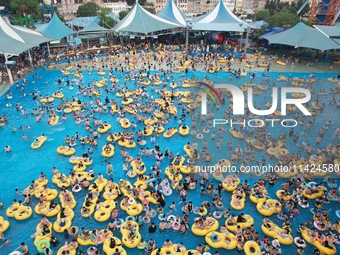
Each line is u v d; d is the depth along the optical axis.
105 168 22.91
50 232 16.91
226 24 52.69
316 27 49.25
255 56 49.56
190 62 45.56
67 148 24.69
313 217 18.25
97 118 30.08
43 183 20.62
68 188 20.66
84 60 47.47
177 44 56.81
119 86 36.97
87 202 18.77
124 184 20.38
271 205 19.03
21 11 75.62
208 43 57.53
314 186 20.11
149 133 27.00
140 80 38.78
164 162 23.53
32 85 37.94
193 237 17.16
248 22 60.03
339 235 17.11
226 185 20.64
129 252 16.20
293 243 16.77
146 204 18.67
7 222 17.62
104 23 67.56
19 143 25.95
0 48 36.28
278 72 42.00
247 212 18.92
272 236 17.08
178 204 19.45
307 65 45.00
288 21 58.66
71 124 29.09
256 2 155.38
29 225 17.75
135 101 33.41
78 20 73.69
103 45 54.91
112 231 17.38
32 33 45.09
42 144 25.77
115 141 26.02
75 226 17.42
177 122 29.28
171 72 42.34
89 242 16.39
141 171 22.09
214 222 17.67
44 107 32.00
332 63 46.50
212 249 16.41
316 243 16.52
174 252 15.74
